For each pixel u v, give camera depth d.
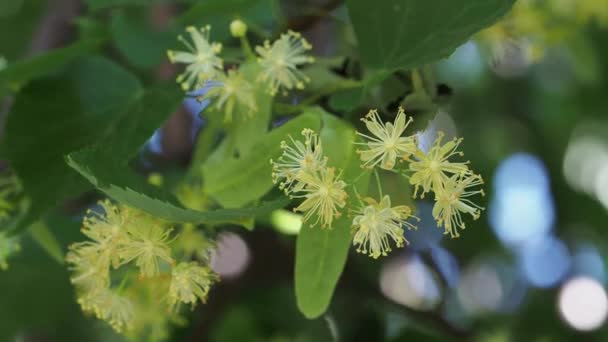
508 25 0.54
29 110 0.46
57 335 0.63
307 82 0.45
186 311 0.61
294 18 0.48
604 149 0.83
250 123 0.44
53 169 0.45
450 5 0.43
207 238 0.45
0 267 0.54
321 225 0.42
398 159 0.42
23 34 0.74
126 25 0.51
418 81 0.45
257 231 0.60
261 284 0.62
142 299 0.47
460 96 0.78
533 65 0.77
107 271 0.43
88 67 0.46
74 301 0.59
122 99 0.46
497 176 0.80
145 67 0.50
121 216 0.42
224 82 0.44
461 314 0.74
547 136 0.83
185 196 0.45
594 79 0.64
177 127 0.60
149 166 0.58
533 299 0.74
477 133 0.80
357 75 0.46
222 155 0.44
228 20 0.47
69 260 0.44
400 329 0.61
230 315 0.63
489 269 0.81
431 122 0.45
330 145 0.42
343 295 0.58
